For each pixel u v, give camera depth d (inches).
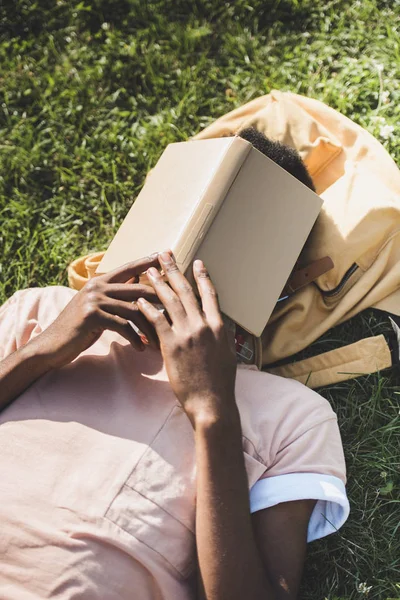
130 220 62.3
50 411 56.0
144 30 102.7
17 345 63.8
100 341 60.2
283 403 57.4
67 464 53.4
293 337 73.5
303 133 79.6
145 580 51.2
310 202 61.2
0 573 51.7
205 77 99.4
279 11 100.2
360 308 71.9
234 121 85.4
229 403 49.6
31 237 95.0
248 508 49.3
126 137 97.5
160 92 100.0
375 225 70.7
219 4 102.3
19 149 98.7
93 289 55.4
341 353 72.4
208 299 52.1
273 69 97.0
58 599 50.2
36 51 104.8
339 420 73.9
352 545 68.2
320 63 95.5
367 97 91.0
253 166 57.8
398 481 70.7
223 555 48.2
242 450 49.9
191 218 56.0
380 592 66.0
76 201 96.0
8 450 54.7
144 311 52.5
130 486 51.6
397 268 71.0
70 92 100.7
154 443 53.1
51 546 50.9
